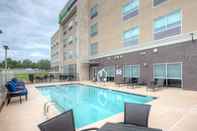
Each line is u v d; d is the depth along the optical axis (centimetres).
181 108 665
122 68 1834
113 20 2027
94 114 786
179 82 1205
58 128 267
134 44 1666
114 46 1995
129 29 1741
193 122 503
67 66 3431
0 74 858
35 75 2323
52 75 2550
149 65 1460
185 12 1166
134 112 361
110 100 1130
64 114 289
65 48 3647
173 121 516
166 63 1298
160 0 1371
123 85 1595
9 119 590
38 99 976
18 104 834
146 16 1512
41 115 638
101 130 286
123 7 1841
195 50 1088
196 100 812
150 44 1455
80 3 2712
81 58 2669
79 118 720
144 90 1207
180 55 1188
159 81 1307
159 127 469
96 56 2448
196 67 1080
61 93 1462
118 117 596
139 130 284
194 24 1105
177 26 1226
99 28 2361
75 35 2881
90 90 1608
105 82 1970
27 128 504
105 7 2203
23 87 975
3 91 930
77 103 1045
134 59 1650
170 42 1266
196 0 1098
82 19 2711
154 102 778
